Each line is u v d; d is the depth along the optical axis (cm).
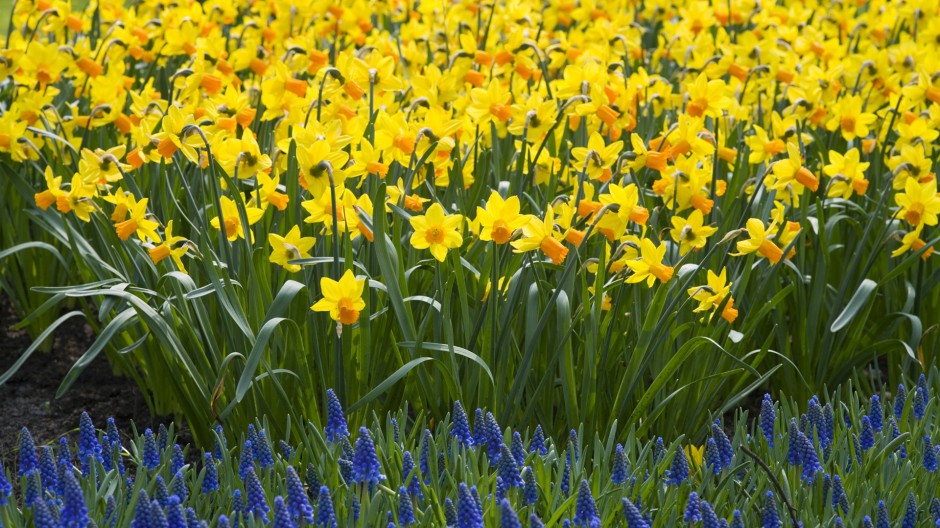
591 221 446
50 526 298
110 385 573
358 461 325
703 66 684
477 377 435
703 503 317
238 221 431
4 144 528
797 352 528
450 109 585
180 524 307
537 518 289
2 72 590
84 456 362
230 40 772
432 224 396
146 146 462
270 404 443
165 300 431
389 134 464
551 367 429
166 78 705
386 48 642
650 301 471
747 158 548
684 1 934
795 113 614
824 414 393
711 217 515
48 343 609
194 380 426
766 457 383
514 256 432
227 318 433
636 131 609
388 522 330
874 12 806
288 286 397
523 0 824
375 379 445
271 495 344
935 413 424
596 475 348
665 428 471
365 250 464
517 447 359
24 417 535
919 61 646
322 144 418
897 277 548
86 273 489
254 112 507
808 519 338
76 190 457
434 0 797
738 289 464
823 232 495
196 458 489
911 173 509
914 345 490
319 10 745
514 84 663
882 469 367
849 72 656
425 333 458
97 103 590
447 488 354
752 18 818
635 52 766
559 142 553
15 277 607
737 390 520
